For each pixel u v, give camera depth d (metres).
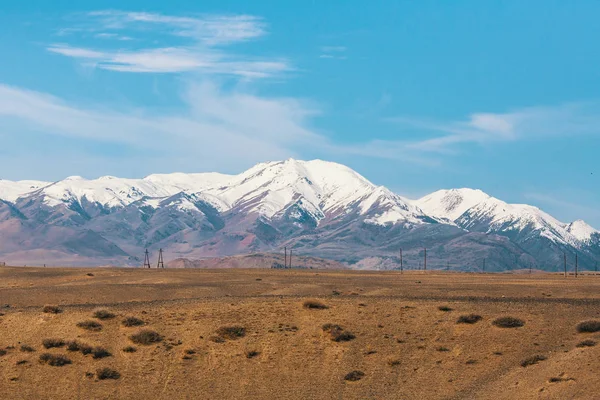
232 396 128.75
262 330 150.00
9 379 136.50
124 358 142.38
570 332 139.75
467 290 197.38
